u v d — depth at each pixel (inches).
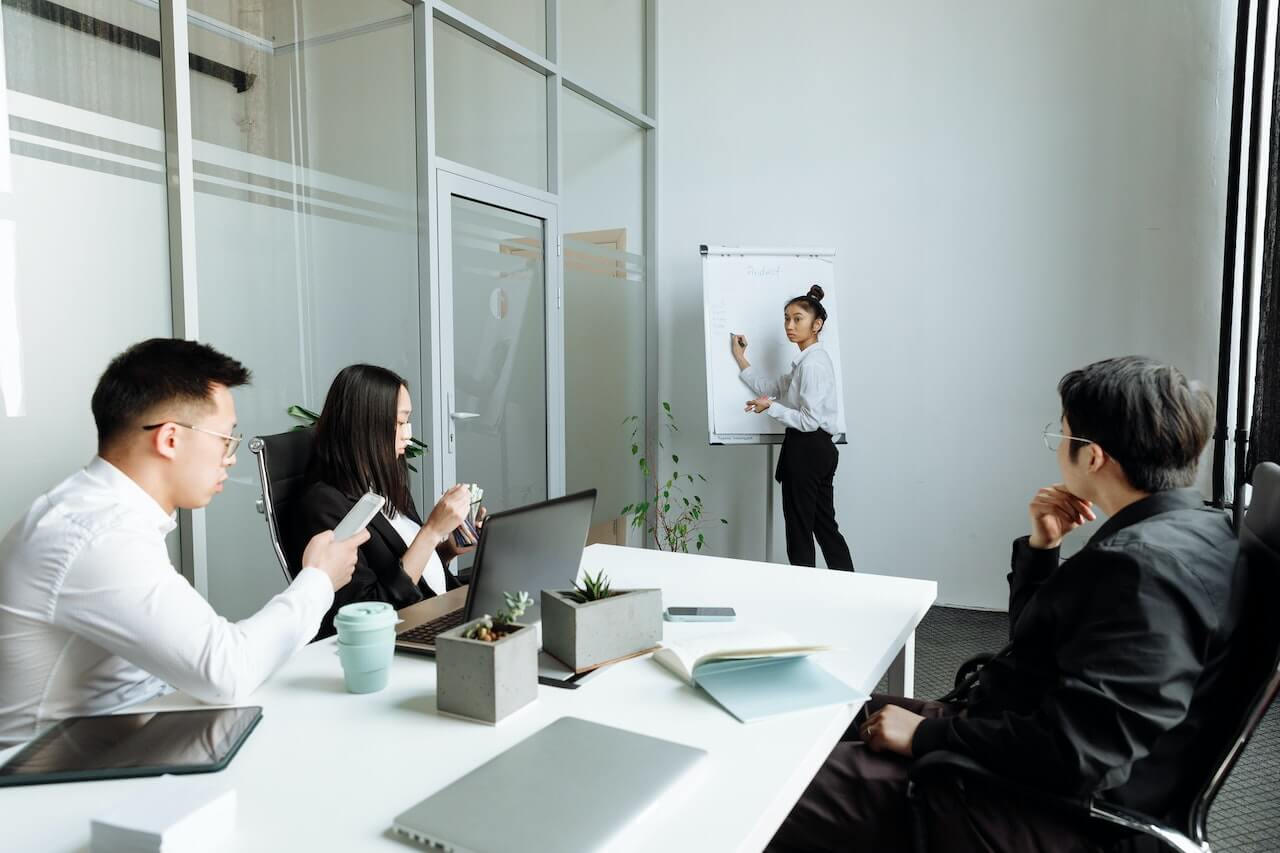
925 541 165.0
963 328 159.5
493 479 141.0
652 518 189.6
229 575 98.0
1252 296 126.8
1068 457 50.0
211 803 31.0
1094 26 145.6
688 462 185.5
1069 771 40.1
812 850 50.1
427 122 122.9
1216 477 135.5
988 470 159.3
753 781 36.4
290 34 103.5
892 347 165.0
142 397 45.8
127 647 42.6
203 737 39.4
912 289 162.9
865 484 168.9
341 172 111.4
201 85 93.0
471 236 134.0
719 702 44.9
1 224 76.5
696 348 183.2
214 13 94.3
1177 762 43.0
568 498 56.8
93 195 83.4
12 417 77.8
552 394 155.0
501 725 42.1
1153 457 46.4
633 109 175.0
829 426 156.0
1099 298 148.6
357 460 75.2
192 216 91.4
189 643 42.3
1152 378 46.7
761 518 180.5
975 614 158.4
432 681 48.6
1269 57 122.9
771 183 173.3
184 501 48.5
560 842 30.2
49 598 42.8
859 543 170.1
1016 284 154.9
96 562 42.5
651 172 182.5
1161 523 43.5
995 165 155.0
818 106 168.6
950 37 156.9
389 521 76.6
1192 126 139.9
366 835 31.9
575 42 161.6
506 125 142.6
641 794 33.9
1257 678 41.6
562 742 39.0
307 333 107.3
